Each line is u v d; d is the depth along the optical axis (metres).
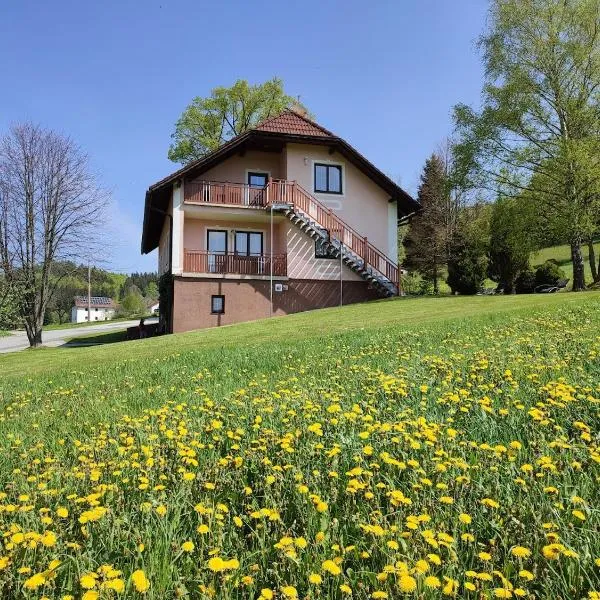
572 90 21.22
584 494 2.40
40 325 23.27
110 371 8.48
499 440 3.18
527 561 1.92
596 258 37.75
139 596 1.77
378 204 22.23
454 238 33.25
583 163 19.11
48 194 22.83
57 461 3.36
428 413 3.80
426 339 8.12
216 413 4.26
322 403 4.34
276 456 3.14
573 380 4.40
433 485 2.58
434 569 1.89
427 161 41.22
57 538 2.19
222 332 14.62
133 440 3.71
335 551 2.02
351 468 2.89
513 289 26.09
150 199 20.31
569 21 20.78
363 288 21.34
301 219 20.17
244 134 19.86
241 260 20.23
